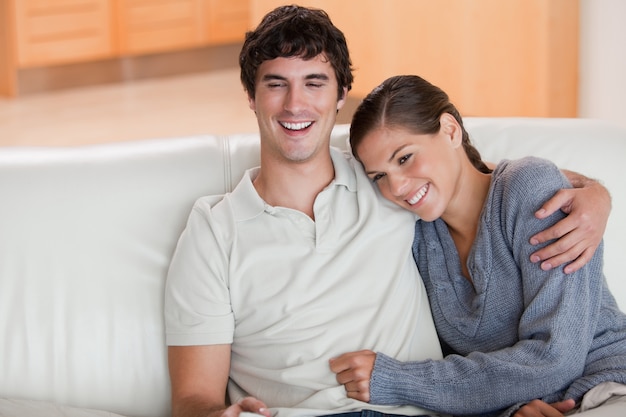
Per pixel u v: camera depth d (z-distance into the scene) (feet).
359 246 7.31
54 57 23.08
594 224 6.84
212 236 7.29
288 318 7.12
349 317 7.14
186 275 7.23
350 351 7.09
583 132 8.25
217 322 7.16
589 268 7.00
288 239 7.27
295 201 7.43
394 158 7.16
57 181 7.74
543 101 13.91
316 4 17.67
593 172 8.06
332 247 7.29
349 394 6.91
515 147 8.17
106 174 7.82
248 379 7.27
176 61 24.91
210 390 7.07
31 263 7.52
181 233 7.71
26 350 7.39
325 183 7.48
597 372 6.88
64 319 7.47
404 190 7.19
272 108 7.16
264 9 18.35
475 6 14.62
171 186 7.84
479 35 14.66
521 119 8.44
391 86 7.20
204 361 7.14
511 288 7.13
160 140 8.27
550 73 13.73
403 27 15.99
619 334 7.07
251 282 7.21
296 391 7.04
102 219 7.66
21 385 7.37
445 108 7.30
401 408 6.98
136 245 7.64
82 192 7.72
